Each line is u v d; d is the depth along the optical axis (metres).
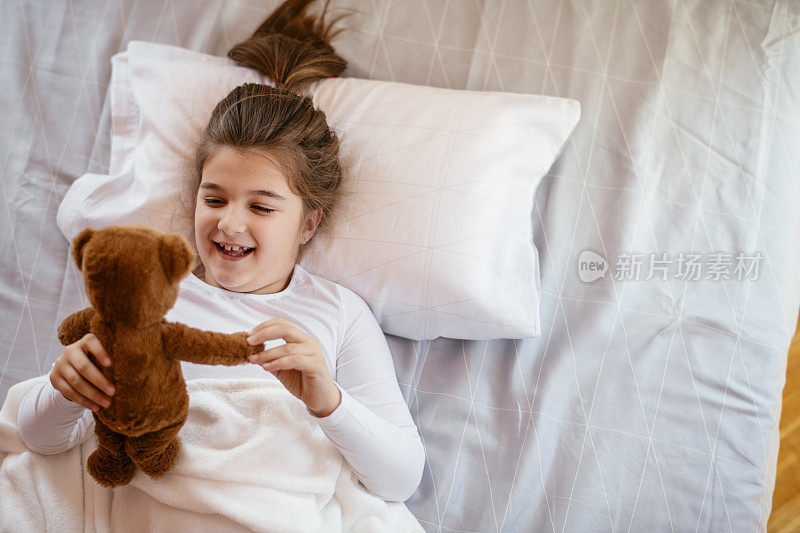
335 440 0.91
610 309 1.16
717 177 1.21
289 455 0.91
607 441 1.09
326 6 1.30
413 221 1.10
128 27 1.31
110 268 0.68
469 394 1.14
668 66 1.26
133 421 0.73
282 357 0.81
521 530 1.05
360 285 1.12
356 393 1.04
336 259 1.13
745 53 1.26
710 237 1.19
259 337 0.79
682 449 1.09
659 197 1.21
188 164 1.17
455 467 1.09
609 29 1.28
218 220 0.99
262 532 0.85
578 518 1.05
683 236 1.19
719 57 1.26
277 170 1.01
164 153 1.18
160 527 0.86
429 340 1.18
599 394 1.12
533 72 1.27
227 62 1.25
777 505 1.26
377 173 1.13
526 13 1.29
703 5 1.28
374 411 1.03
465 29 1.29
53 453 0.91
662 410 1.11
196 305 1.05
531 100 1.19
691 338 1.15
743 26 1.27
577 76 1.26
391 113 1.17
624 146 1.23
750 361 1.14
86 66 1.30
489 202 1.12
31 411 0.87
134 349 0.71
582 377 1.13
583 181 1.22
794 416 1.35
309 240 1.15
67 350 0.75
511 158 1.15
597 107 1.25
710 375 1.13
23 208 1.23
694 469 1.08
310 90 1.22
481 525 1.05
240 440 0.91
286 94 1.11
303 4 1.30
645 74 1.25
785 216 1.20
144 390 0.72
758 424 1.11
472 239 1.10
